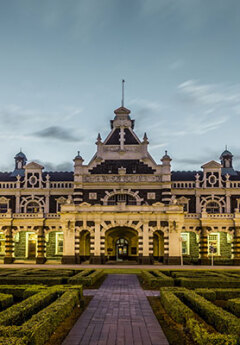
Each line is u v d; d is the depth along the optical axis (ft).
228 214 207.10
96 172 214.28
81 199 210.79
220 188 222.48
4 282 99.19
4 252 218.79
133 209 189.67
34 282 98.78
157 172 211.82
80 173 212.43
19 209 225.97
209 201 222.28
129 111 221.46
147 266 174.40
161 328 57.16
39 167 230.07
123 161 214.90
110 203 211.61
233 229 205.46
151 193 210.38
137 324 59.57
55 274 110.63
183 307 59.31
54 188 226.38
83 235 206.28
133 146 216.33
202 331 45.80
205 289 78.33
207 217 207.00
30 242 222.28
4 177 244.63
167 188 209.05
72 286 77.05
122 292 91.61
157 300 80.23
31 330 43.65
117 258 212.02
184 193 224.12
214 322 53.93
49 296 67.87
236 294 77.36
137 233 201.46
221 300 77.15
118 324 59.57
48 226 211.61
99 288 98.63
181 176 232.94
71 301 64.18
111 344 49.42
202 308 59.77
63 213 189.88
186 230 208.74
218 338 42.11
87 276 105.29
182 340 50.62
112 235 212.64
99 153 216.54
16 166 262.67
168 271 127.24
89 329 56.49
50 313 52.08
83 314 66.69
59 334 53.52
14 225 211.20
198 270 135.64
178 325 57.31
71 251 188.55
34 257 219.41
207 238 206.69
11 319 50.88
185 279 96.78
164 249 186.70
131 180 211.82
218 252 215.31
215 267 174.81
